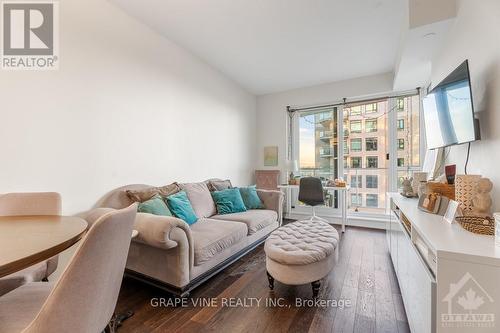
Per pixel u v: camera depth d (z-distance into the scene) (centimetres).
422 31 217
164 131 290
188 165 325
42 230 109
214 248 214
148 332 154
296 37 288
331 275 230
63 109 196
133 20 251
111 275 90
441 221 147
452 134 182
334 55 333
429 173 268
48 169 187
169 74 296
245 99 465
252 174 488
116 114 237
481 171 165
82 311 79
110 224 80
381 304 183
